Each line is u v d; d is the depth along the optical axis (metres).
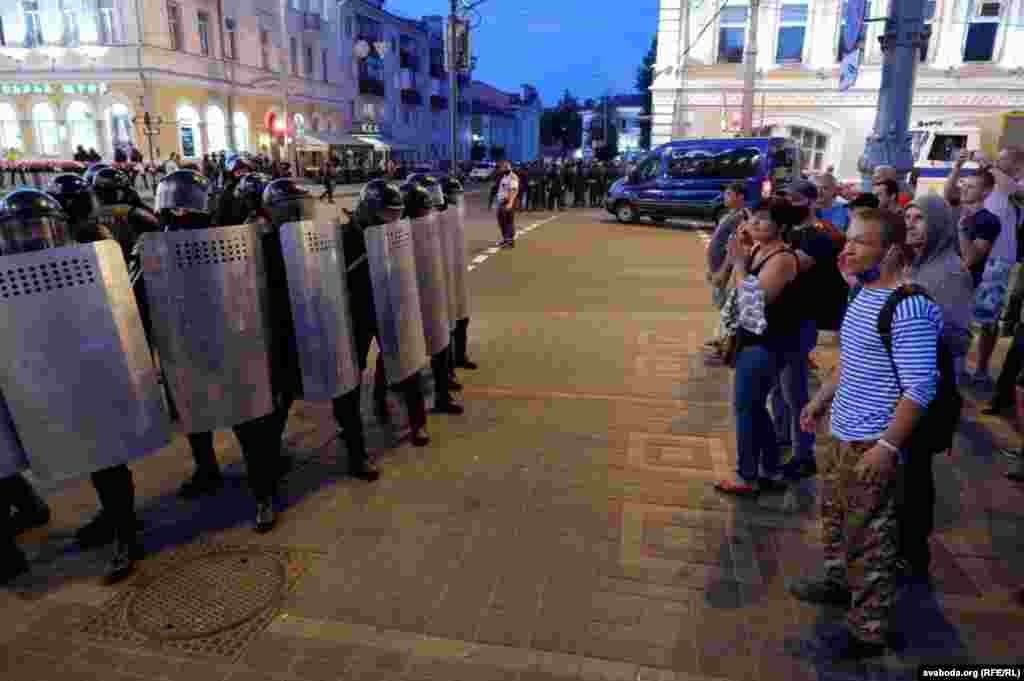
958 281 3.96
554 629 2.94
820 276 4.02
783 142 17.86
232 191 4.84
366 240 4.14
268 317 3.73
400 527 3.76
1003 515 3.86
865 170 7.30
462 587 3.23
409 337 4.48
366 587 3.24
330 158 38.28
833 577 3.06
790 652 2.79
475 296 9.77
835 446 2.86
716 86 24.20
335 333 3.88
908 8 6.87
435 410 5.41
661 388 5.88
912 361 2.48
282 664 2.77
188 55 33.25
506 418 5.27
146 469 4.56
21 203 2.95
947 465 4.47
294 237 3.66
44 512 3.90
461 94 70.44
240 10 36.69
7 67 32.34
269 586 3.26
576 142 96.44
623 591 3.19
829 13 22.88
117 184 4.40
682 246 15.12
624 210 19.86
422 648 2.83
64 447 3.08
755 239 3.75
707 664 2.73
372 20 51.62
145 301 3.73
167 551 3.59
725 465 4.44
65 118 32.53
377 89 52.16
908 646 2.83
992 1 21.88
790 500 4.00
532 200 25.84
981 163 6.17
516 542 3.60
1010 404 5.31
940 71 22.38
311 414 5.50
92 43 31.36
